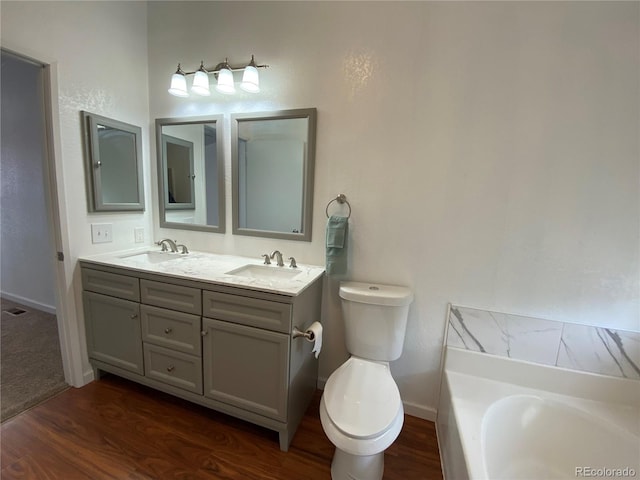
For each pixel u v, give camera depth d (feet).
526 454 4.45
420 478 4.38
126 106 6.38
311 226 5.87
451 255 5.07
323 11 5.31
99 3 5.71
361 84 5.21
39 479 4.05
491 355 5.02
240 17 5.88
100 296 5.64
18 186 9.02
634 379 4.43
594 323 4.53
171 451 4.58
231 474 4.27
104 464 4.31
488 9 4.44
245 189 6.25
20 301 9.84
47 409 5.29
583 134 4.24
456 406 4.32
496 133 4.60
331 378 4.53
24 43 4.68
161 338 5.24
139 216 6.93
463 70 4.64
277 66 5.72
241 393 4.79
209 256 6.49
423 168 5.02
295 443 4.84
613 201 4.24
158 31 6.57
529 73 4.36
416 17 4.79
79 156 5.62
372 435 3.48
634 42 3.95
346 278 5.70
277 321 4.39
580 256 4.46
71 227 5.59
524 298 4.79
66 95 5.31
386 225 5.35
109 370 5.89
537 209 4.55
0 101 8.78
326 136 5.53
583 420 4.30
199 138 6.49
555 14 4.18
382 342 4.94
